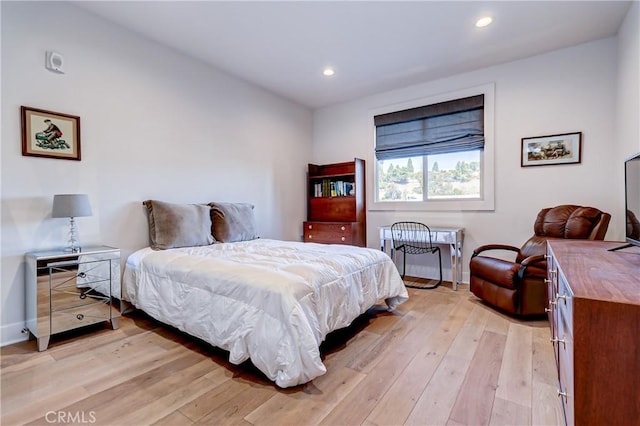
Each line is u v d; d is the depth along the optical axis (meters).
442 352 2.05
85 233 2.55
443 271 3.95
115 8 2.50
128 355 2.02
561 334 1.30
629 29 2.50
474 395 1.58
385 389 1.64
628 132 2.57
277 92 4.34
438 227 3.96
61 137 2.42
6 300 2.18
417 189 4.19
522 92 3.38
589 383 0.84
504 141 3.50
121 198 2.78
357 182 4.35
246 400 1.55
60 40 2.40
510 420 1.39
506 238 3.51
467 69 3.62
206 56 3.32
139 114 2.91
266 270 1.94
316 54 3.27
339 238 4.26
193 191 3.38
